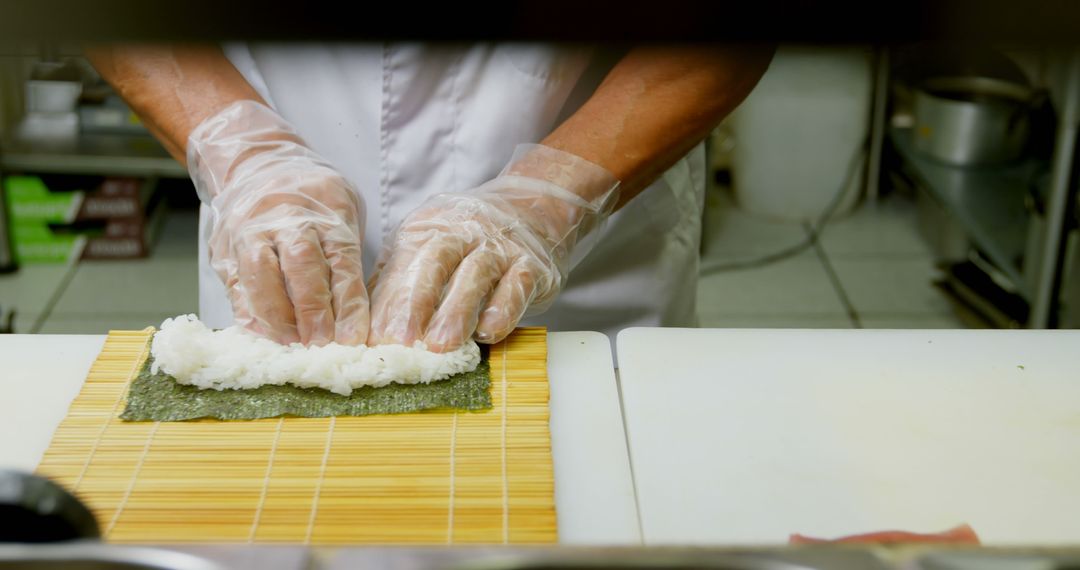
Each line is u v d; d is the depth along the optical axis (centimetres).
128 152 273
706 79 111
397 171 122
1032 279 230
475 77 116
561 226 110
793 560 47
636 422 89
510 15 35
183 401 87
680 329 104
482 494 77
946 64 302
